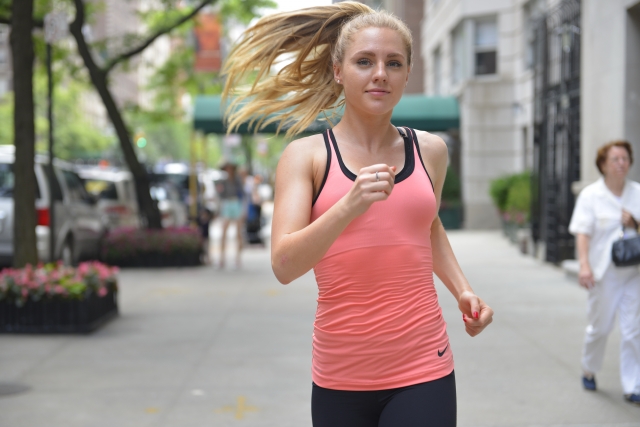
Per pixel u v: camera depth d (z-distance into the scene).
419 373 2.97
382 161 3.05
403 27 2.99
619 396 6.51
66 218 15.10
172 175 31.45
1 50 78.44
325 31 3.44
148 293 13.19
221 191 17.41
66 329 9.48
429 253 3.06
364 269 2.94
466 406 6.28
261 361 7.97
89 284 9.86
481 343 8.63
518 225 20.55
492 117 26.14
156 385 7.06
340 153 3.03
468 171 26.64
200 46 22.03
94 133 69.56
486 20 26.28
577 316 10.22
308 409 6.29
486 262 16.86
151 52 78.81
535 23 17.03
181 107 24.16
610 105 12.29
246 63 3.62
